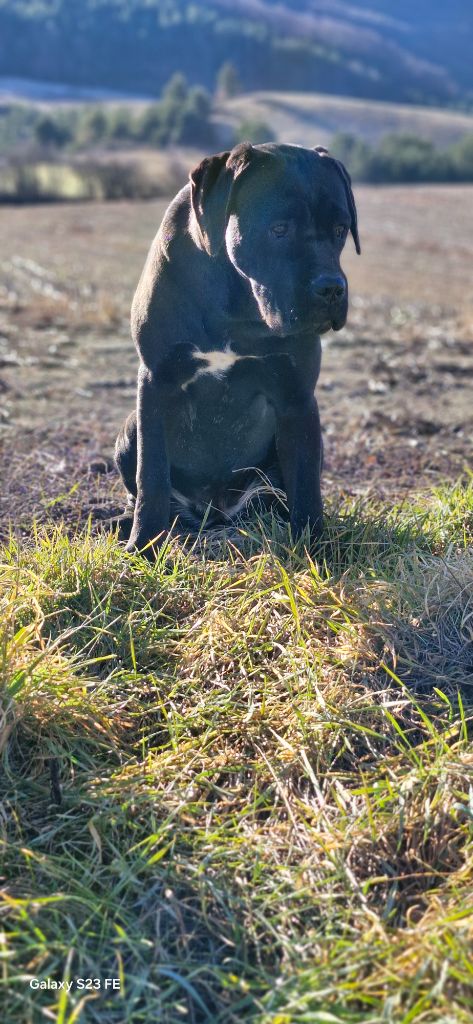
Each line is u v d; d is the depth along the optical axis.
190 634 3.58
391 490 5.54
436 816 2.87
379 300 15.82
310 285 3.43
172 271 3.85
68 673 3.29
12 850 2.77
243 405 4.14
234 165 3.55
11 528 4.52
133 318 4.07
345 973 2.45
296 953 2.52
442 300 16.03
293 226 3.49
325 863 2.77
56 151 65.81
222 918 2.64
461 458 6.32
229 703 3.29
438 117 102.06
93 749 3.16
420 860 2.79
